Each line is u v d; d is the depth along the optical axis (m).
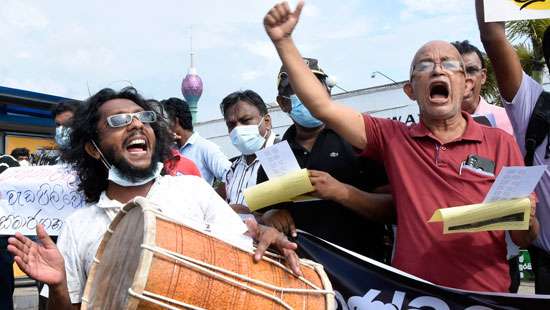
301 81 3.09
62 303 2.52
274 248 2.64
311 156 3.64
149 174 2.89
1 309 5.26
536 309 2.62
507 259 3.03
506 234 3.04
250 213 4.00
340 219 3.53
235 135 4.59
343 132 3.19
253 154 4.66
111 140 2.83
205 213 2.91
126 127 2.83
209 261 2.29
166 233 2.25
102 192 2.99
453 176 2.86
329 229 3.51
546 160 3.30
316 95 3.10
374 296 2.95
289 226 3.31
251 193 3.10
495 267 2.82
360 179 3.60
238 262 2.41
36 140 10.96
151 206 2.34
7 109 10.44
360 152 3.32
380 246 3.71
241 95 4.68
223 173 5.62
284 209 3.50
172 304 2.17
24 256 2.39
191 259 2.23
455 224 2.57
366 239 3.59
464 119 3.07
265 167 3.14
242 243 2.53
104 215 2.82
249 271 2.42
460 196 2.82
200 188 2.95
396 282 2.92
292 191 3.09
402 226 2.95
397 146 3.07
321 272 2.76
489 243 2.82
